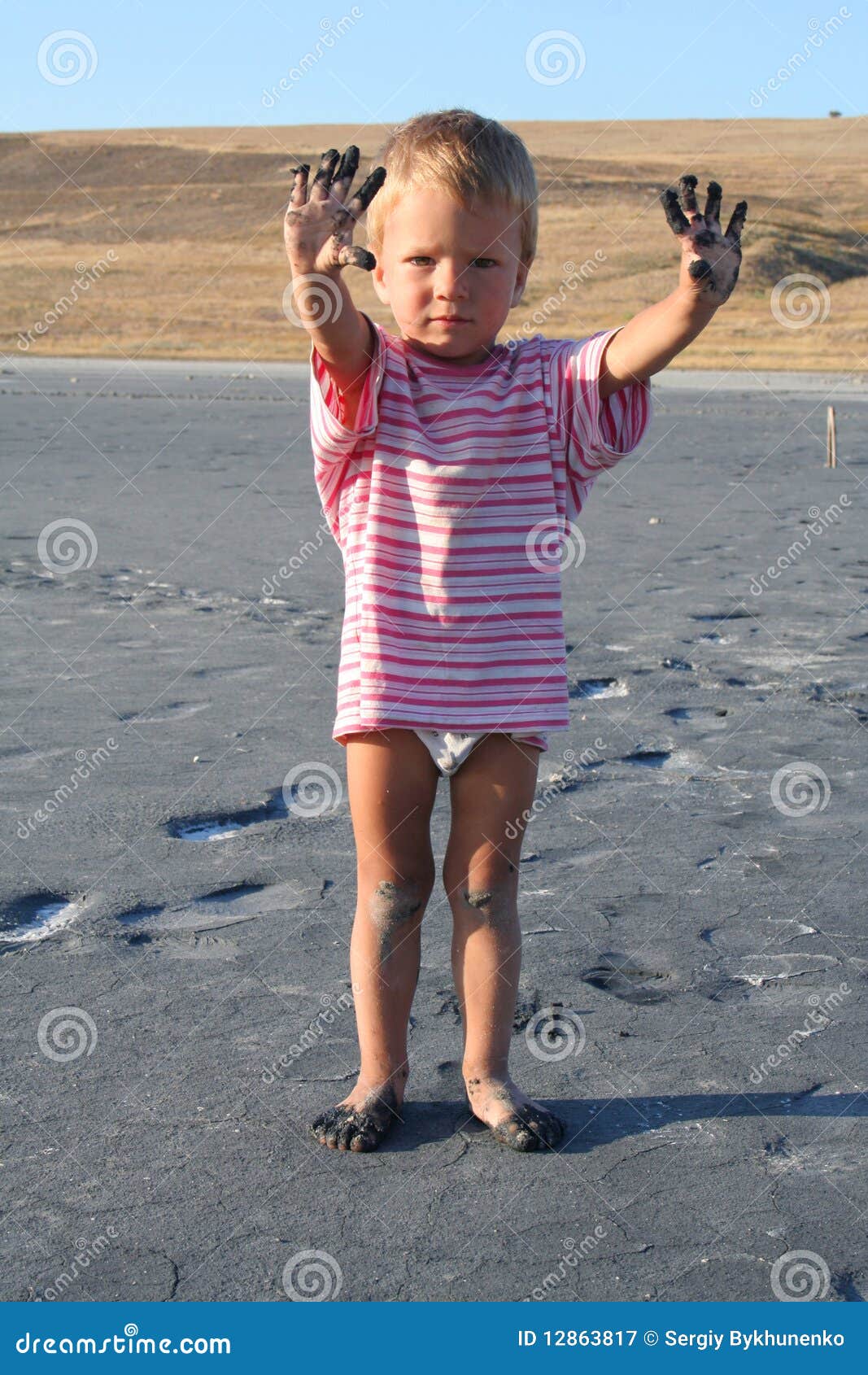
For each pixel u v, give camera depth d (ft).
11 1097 10.40
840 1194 9.17
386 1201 9.05
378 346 9.45
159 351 158.81
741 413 85.25
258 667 25.02
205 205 289.74
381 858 9.98
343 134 357.82
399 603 9.66
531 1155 9.63
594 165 296.51
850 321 168.35
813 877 15.26
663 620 28.84
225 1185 9.24
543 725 9.68
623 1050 11.27
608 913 14.23
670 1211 8.96
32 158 335.06
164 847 16.17
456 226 9.35
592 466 9.93
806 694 23.20
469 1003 10.06
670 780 18.81
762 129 370.73
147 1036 11.43
